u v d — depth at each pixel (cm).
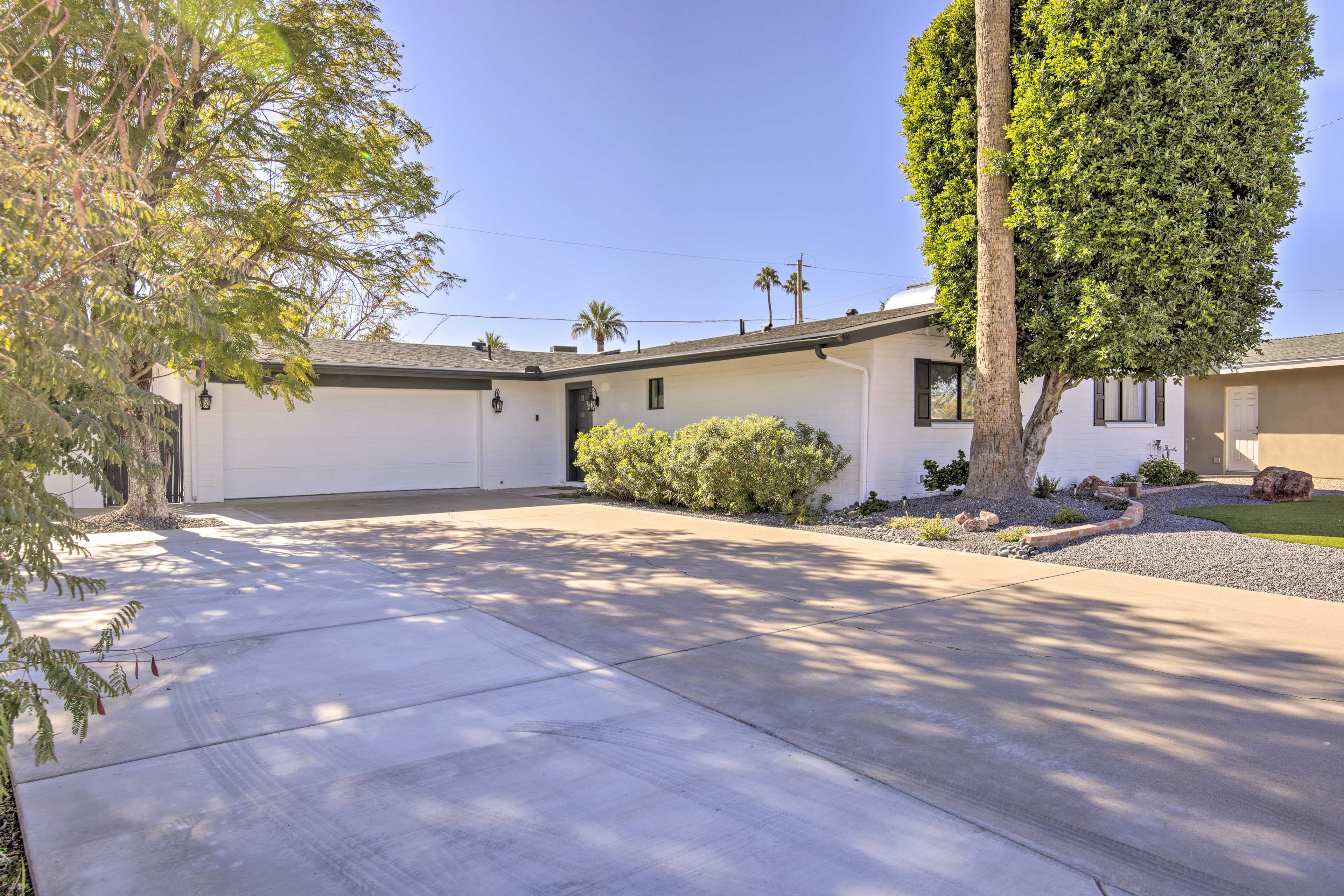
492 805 287
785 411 1295
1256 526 938
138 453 273
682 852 256
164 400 292
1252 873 244
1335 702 395
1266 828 271
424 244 1170
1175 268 930
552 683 425
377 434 1628
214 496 1435
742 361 1379
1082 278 997
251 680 427
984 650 487
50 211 232
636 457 1369
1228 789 301
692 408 1498
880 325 1116
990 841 264
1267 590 651
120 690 361
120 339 249
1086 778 310
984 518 939
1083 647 492
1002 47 1025
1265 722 369
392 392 1644
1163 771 317
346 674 438
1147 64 912
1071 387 1290
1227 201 920
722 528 1078
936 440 1266
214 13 807
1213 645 496
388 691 411
